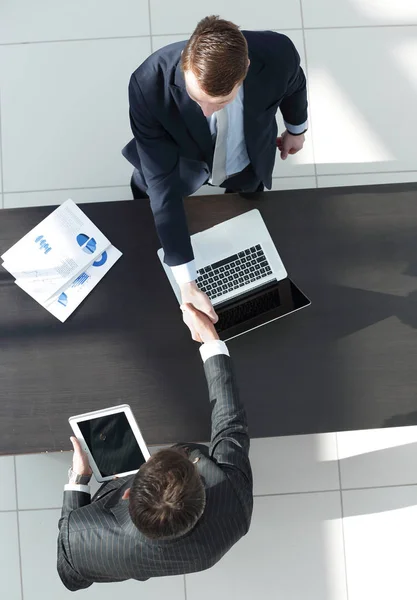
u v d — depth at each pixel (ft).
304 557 7.66
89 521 4.92
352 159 8.33
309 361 5.77
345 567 7.66
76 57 8.35
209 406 5.70
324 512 7.73
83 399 5.71
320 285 5.90
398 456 7.80
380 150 8.35
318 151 8.33
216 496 4.74
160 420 5.68
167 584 7.57
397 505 7.75
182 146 5.29
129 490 4.84
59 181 8.18
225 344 5.76
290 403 5.70
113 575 4.96
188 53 4.02
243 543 7.65
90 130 8.27
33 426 5.66
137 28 8.39
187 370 5.76
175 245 5.35
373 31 8.50
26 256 5.93
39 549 7.61
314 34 8.48
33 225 5.99
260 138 5.62
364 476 7.77
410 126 8.39
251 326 5.79
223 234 5.95
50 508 7.66
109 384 5.74
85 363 5.77
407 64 8.46
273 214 6.00
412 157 8.36
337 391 5.72
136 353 5.79
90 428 5.51
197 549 4.70
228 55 3.91
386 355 5.78
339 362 5.77
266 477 7.75
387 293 5.89
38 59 8.34
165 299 5.87
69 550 4.93
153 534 4.33
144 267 5.92
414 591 7.64
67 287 5.88
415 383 5.74
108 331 5.82
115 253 5.94
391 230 5.99
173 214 5.32
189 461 4.44
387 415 5.68
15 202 8.14
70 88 8.32
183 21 8.41
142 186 6.89
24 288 5.88
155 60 4.68
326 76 8.44
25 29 8.36
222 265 5.89
